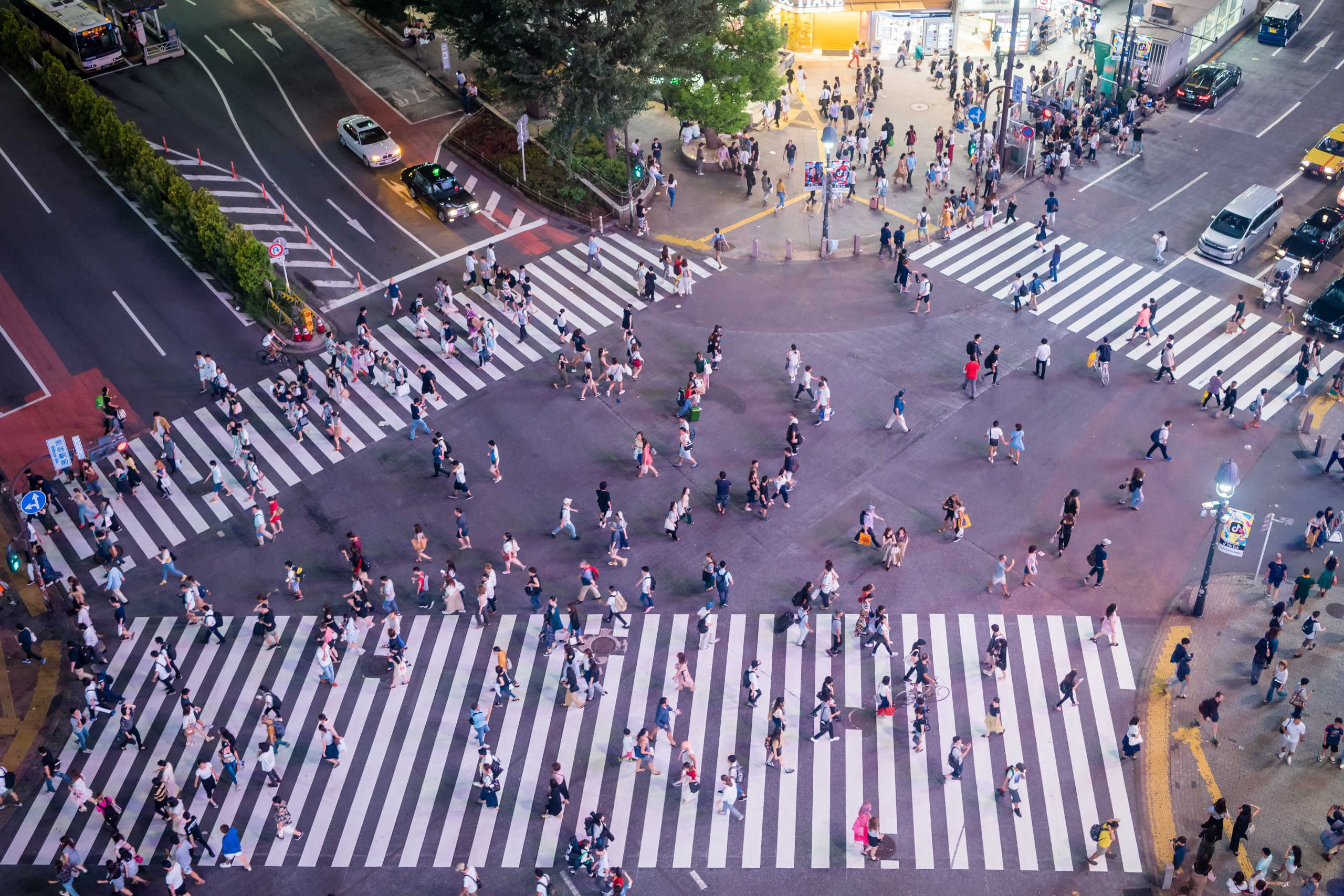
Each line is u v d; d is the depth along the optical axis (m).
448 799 31.98
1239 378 44.19
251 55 66.31
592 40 49.91
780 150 58.38
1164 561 37.44
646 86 50.69
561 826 31.17
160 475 41.34
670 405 44.00
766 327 47.25
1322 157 54.53
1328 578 35.34
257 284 47.81
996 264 50.31
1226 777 31.73
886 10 64.19
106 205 54.91
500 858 30.53
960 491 39.91
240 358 47.06
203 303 49.66
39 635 37.34
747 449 41.84
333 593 37.94
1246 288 48.66
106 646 36.59
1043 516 38.94
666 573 37.69
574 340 44.16
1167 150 57.44
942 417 42.78
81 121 57.75
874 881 29.61
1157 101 60.28
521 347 47.09
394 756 33.09
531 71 50.28
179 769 33.19
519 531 39.47
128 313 49.16
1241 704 33.41
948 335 46.47
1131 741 31.70
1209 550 35.91
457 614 36.94
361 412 44.56
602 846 29.44
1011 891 29.31
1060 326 46.81
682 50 51.88
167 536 40.12
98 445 42.62
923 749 32.50
